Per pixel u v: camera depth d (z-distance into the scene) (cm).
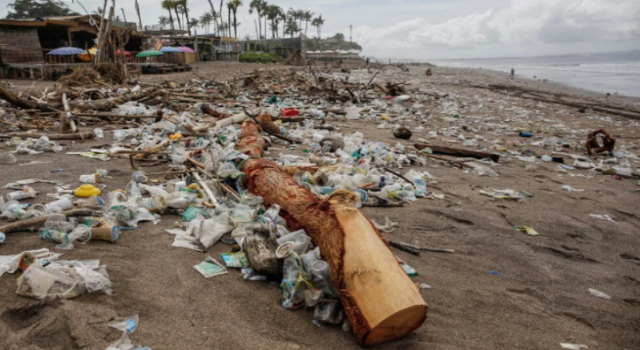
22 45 2433
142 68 2838
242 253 320
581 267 360
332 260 263
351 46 13062
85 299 244
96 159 598
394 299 226
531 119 1447
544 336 255
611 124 1385
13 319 224
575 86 3131
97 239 329
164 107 1102
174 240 341
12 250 300
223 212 373
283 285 265
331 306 251
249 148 583
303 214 328
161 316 239
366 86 2038
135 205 383
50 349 204
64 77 1584
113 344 210
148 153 589
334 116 1244
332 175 495
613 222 474
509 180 639
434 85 2747
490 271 338
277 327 240
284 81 2139
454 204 496
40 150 634
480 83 3120
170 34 5050
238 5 7275
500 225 441
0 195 418
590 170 754
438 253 364
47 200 414
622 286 330
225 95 1491
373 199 479
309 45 11394
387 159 672
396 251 360
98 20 2773
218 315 246
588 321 277
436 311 272
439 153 779
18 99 925
